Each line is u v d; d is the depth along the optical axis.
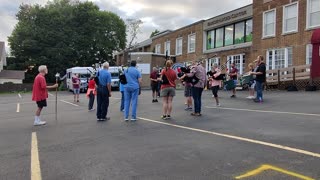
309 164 5.76
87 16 64.44
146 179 5.39
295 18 24.64
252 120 10.49
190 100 13.96
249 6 30.06
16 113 16.16
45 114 14.62
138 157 6.66
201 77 11.98
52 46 63.38
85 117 13.05
